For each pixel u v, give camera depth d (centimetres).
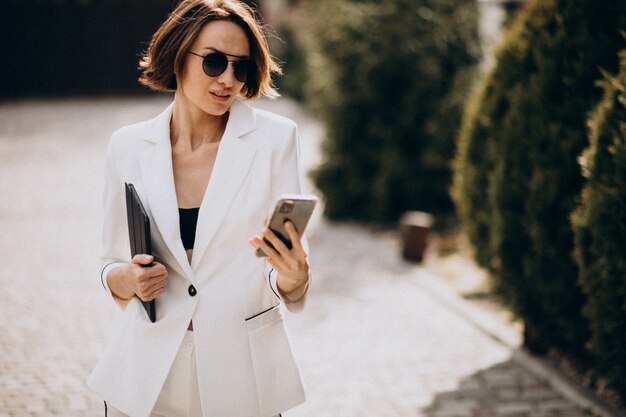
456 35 804
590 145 365
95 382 212
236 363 202
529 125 411
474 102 481
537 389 404
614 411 372
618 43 374
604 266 329
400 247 686
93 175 1030
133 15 2055
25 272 604
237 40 198
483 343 475
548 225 401
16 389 384
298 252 183
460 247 732
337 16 817
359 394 394
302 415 367
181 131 213
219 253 203
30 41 1988
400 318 523
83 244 698
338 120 834
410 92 801
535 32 418
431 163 803
